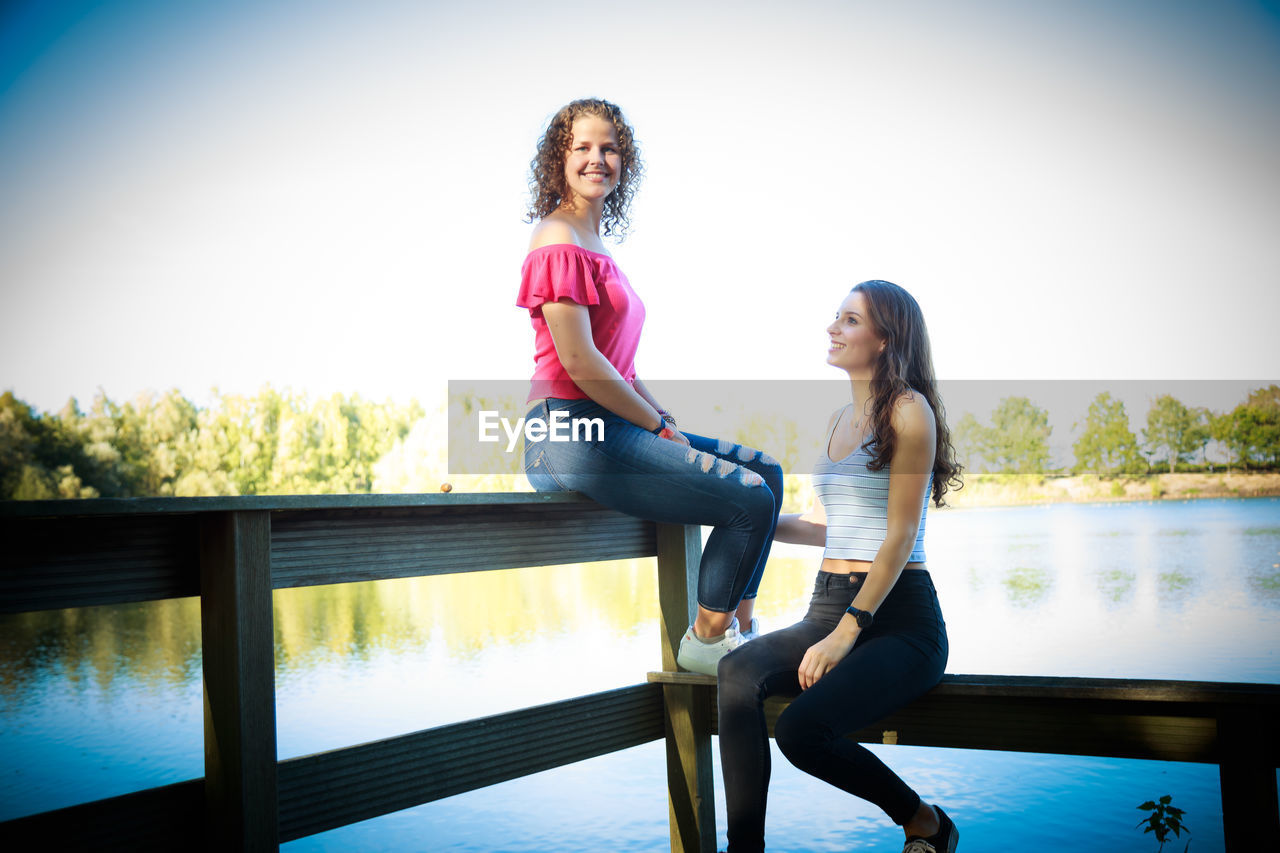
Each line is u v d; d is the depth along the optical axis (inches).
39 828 50.7
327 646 267.3
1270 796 59.6
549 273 72.2
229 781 55.8
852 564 70.2
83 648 294.0
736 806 64.1
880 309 71.7
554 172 79.4
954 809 113.1
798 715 61.1
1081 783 122.6
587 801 123.8
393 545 65.7
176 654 272.7
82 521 52.2
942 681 69.1
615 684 193.8
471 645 254.2
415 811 121.6
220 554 55.9
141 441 1259.2
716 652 74.2
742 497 70.8
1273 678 173.8
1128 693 62.9
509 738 72.7
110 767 146.6
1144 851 96.8
